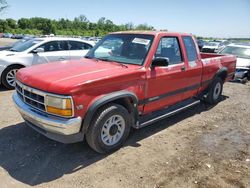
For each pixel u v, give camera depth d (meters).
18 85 4.26
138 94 4.36
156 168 3.79
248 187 3.45
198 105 7.04
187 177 3.61
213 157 4.19
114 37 5.21
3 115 5.62
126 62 4.63
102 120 3.85
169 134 5.02
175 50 5.20
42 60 8.59
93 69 4.12
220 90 7.29
